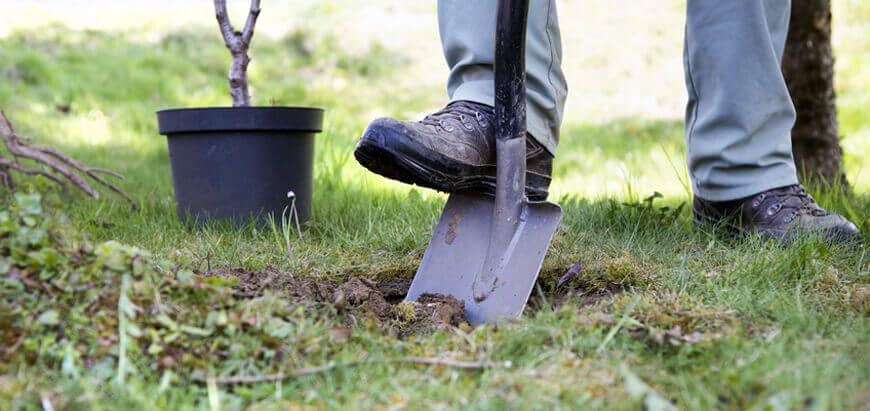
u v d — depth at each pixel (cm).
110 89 596
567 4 864
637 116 621
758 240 214
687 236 235
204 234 249
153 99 591
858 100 628
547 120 197
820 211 222
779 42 228
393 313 174
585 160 517
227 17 260
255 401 122
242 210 262
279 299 151
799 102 334
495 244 177
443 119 182
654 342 141
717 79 224
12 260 133
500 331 146
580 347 138
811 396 112
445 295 182
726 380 122
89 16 791
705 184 235
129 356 126
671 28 792
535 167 197
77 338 128
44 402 114
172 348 129
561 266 204
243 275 182
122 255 139
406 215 266
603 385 124
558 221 176
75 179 283
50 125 500
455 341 146
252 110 255
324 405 120
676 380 124
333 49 747
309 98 638
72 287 132
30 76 589
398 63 730
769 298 164
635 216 250
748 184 227
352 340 146
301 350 135
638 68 720
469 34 192
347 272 210
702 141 232
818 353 132
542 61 193
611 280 194
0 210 150
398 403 120
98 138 489
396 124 171
